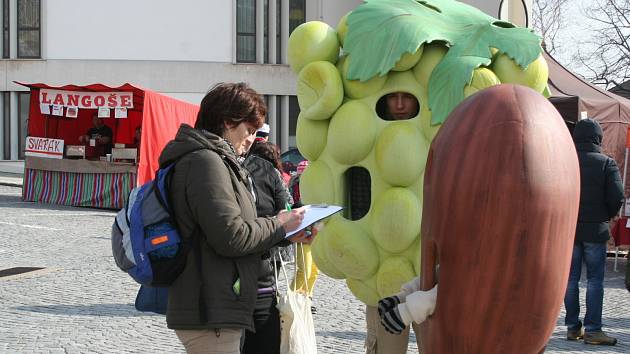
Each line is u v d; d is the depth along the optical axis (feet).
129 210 10.91
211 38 94.73
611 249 40.70
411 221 12.72
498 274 7.43
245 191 11.09
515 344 7.66
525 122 7.51
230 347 10.91
